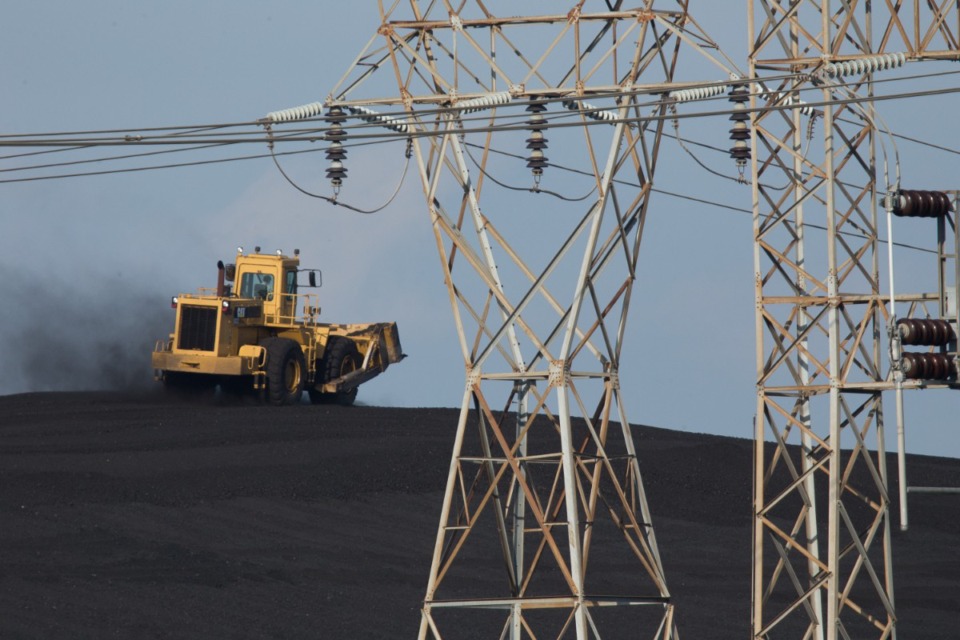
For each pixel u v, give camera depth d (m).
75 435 106.44
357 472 103.81
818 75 65.06
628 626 79.75
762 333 68.12
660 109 59.91
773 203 68.56
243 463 100.81
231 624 67.94
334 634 69.12
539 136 60.06
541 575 89.62
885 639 66.62
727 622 82.00
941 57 63.94
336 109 60.59
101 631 64.00
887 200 61.94
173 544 80.69
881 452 67.25
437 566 57.62
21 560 73.81
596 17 57.41
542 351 56.22
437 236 59.09
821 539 108.00
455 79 59.62
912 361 60.22
